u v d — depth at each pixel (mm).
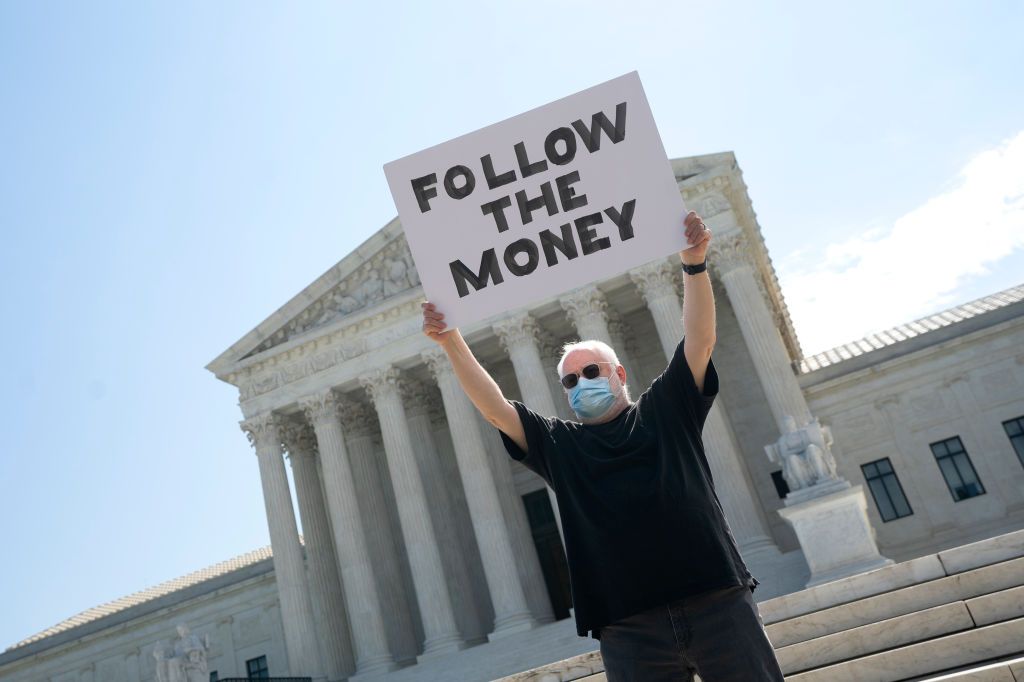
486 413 6016
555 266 6109
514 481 59312
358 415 58875
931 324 57938
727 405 56844
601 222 6117
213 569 77312
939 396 53969
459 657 45906
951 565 13148
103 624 72250
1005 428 52250
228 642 68000
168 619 70438
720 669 5176
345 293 56875
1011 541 12805
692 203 51312
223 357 56375
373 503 57031
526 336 51562
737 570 5320
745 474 51656
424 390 58750
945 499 52500
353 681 48188
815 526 23266
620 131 6262
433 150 6473
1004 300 56344
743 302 49250
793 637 13367
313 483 59125
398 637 53844
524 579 52094
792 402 47250
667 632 5227
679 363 5801
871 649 11836
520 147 6383
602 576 5387
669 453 5523
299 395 54969
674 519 5336
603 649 5484
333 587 56906
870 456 54594
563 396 54625
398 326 54469
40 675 73062
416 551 50156
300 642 50344
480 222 6281
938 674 10664
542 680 15023
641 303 57844
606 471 5586
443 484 56406
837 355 60875
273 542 52656
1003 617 11188
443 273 6230
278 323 56562
